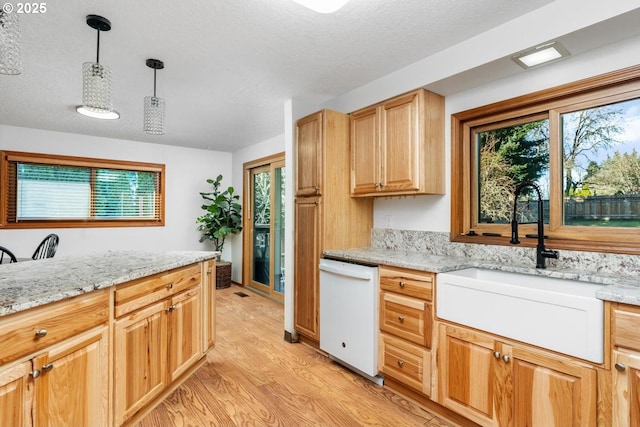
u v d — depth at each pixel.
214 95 2.94
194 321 2.25
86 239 4.32
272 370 2.47
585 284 1.67
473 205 2.41
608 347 1.30
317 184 2.75
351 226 2.88
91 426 1.42
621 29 1.58
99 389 1.46
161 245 4.93
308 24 1.84
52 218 4.09
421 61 2.29
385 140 2.51
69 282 1.43
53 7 1.65
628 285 1.44
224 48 2.10
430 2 1.66
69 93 2.81
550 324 1.44
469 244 2.31
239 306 4.19
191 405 2.00
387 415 1.93
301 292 2.93
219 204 5.32
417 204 2.67
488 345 1.66
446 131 2.47
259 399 2.08
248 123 3.85
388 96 2.53
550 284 1.83
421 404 2.02
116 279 1.53
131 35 1.93
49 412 1.24
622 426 1.25
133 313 1.68
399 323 2.11
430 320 1.93
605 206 1.81
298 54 2.20
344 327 2.45
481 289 1.68
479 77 2.13
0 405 1.08
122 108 3.25
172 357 2.00
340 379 2.35
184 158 5.18
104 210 4.48
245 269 5.23
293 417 1.90
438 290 1.89
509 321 1.58
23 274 1.60
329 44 2.07
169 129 4.11
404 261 2.13
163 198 4.95
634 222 1.71
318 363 2.60
